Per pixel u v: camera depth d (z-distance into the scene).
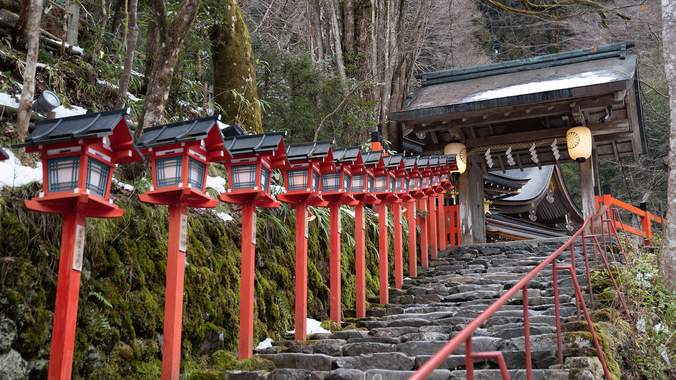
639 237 10.09
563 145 13.16
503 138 11.88
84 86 6.22
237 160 4.45
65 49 6.41
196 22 7.98
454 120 11.41
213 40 8.49
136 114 6.63
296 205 5.39
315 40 13.02
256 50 9.83
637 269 6.66
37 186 3.67
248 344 4.37
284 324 5.73
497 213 18.94
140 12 8.34
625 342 5.16
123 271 4.00
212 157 3.87
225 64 8.48
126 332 3.83
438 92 12.82
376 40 12.72
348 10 12.96
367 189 6.38
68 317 2.92
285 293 6.05
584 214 11.08
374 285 7.93
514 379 3.67
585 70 11.49
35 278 3.31
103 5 6.98
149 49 7.54
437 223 10.62
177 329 3.58
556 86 10.35
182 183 3.62
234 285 5.29
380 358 4.22
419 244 10.02
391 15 13.06
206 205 3.90
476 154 12.95
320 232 7.21
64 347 2.87
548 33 25.39
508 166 14.05
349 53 12.81
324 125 10.17
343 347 4.64
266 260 5.90
